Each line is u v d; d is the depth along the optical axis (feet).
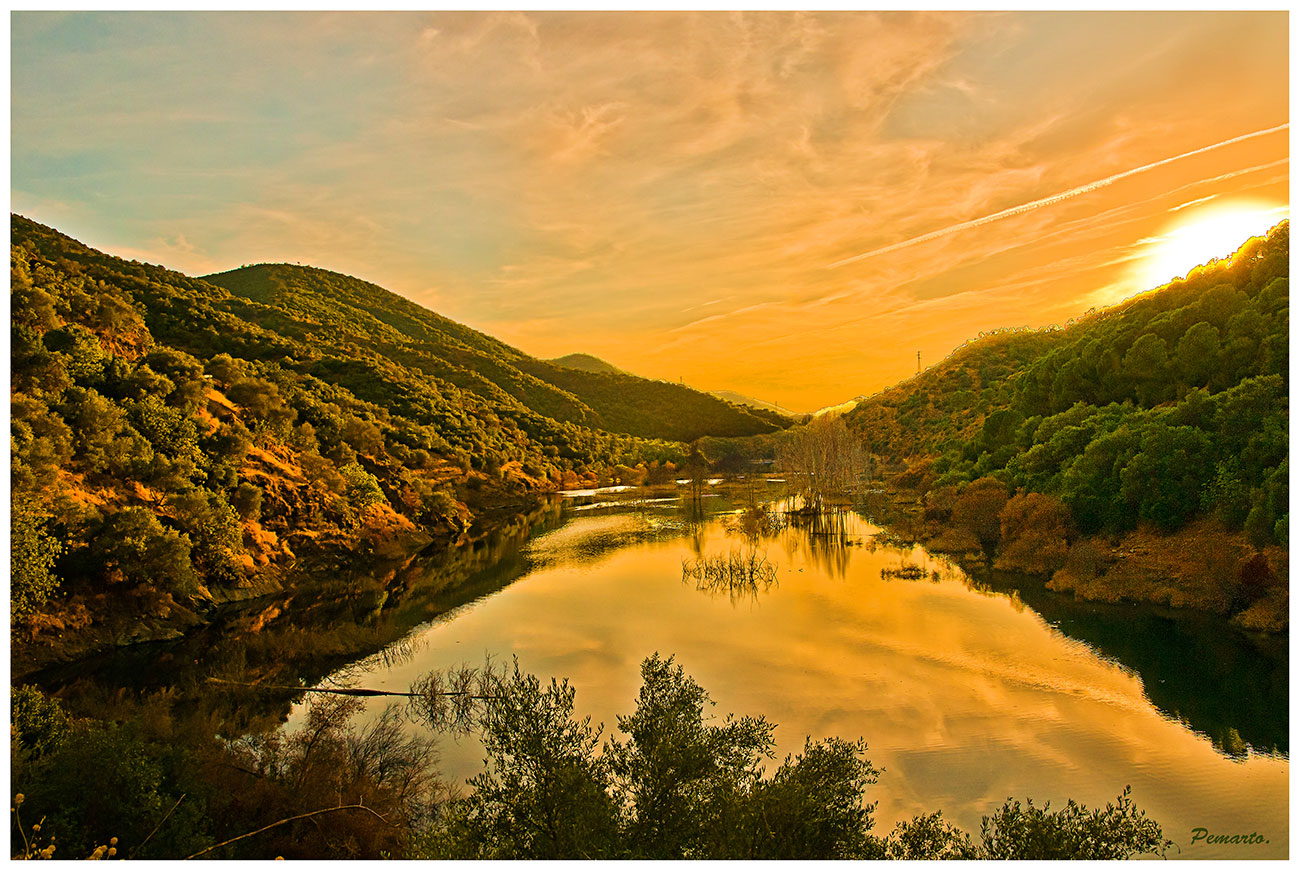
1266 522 108.78
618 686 91.04
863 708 82.74
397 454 285.84
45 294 173.58
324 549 172.96
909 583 140.87
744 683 91.45
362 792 58.80
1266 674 87.20
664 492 368.89
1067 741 73.41
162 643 109.29
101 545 109.60
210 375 229.45
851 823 43.32
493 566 178.60
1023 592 129.59
